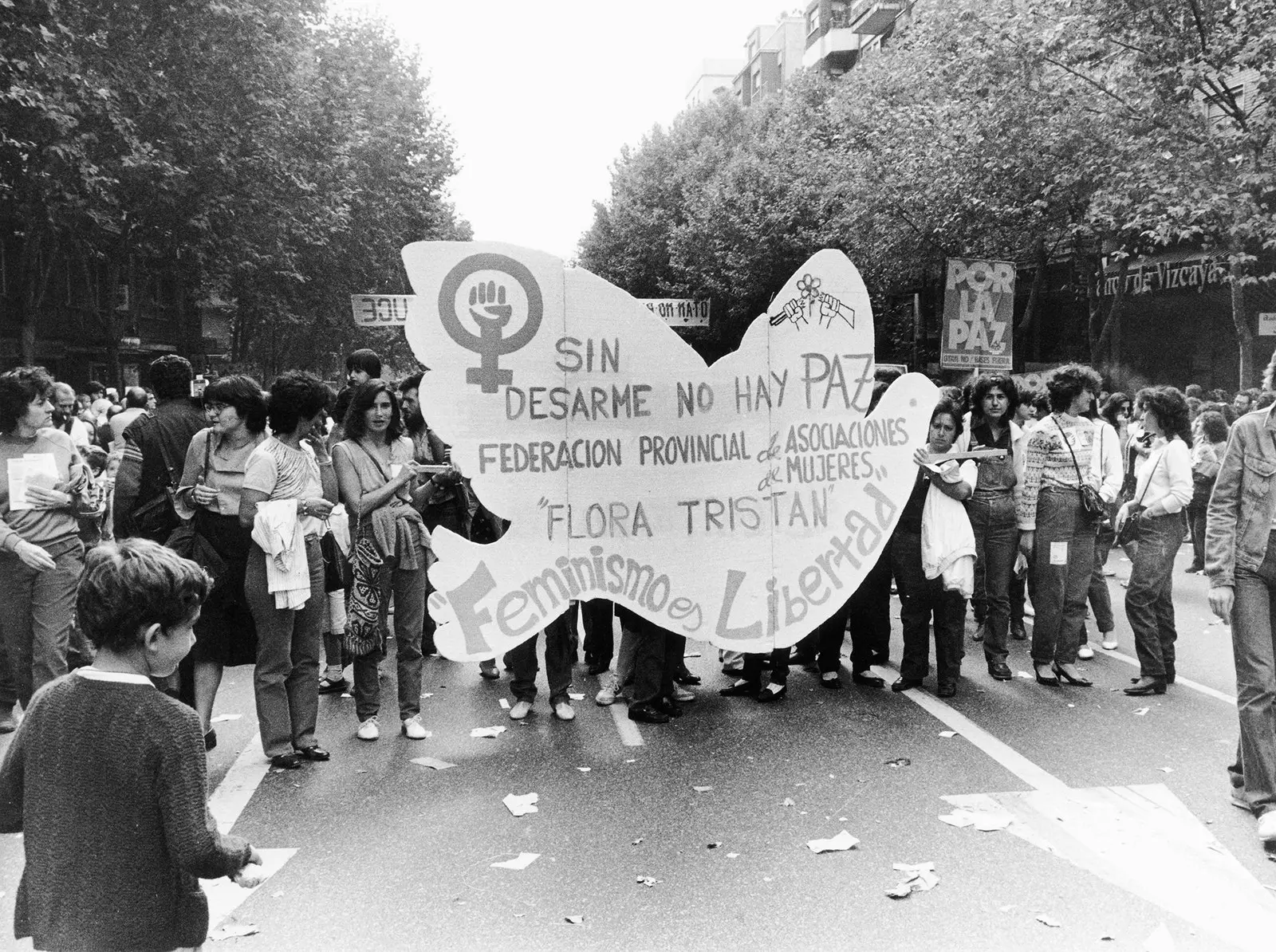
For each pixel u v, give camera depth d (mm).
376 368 7621
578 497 6125
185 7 20766
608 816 4734
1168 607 6770
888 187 24219
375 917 3789
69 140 18484
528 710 6379
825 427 6496
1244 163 15156
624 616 6684
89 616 2270
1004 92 18656
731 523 6340
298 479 5469
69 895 2189
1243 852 4246
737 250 32312
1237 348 22297
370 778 5254
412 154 36469
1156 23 15625
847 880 4039
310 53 29391
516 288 5992
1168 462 6590
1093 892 3910
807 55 51094
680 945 3562
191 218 22812
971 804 4793
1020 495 6895
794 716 6281
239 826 4641
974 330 11148
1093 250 23375
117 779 2201
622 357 6145
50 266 22719
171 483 5867
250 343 38469
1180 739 5707
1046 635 6871
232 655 5582
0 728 5848
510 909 3842
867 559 6582
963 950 3504
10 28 15516
